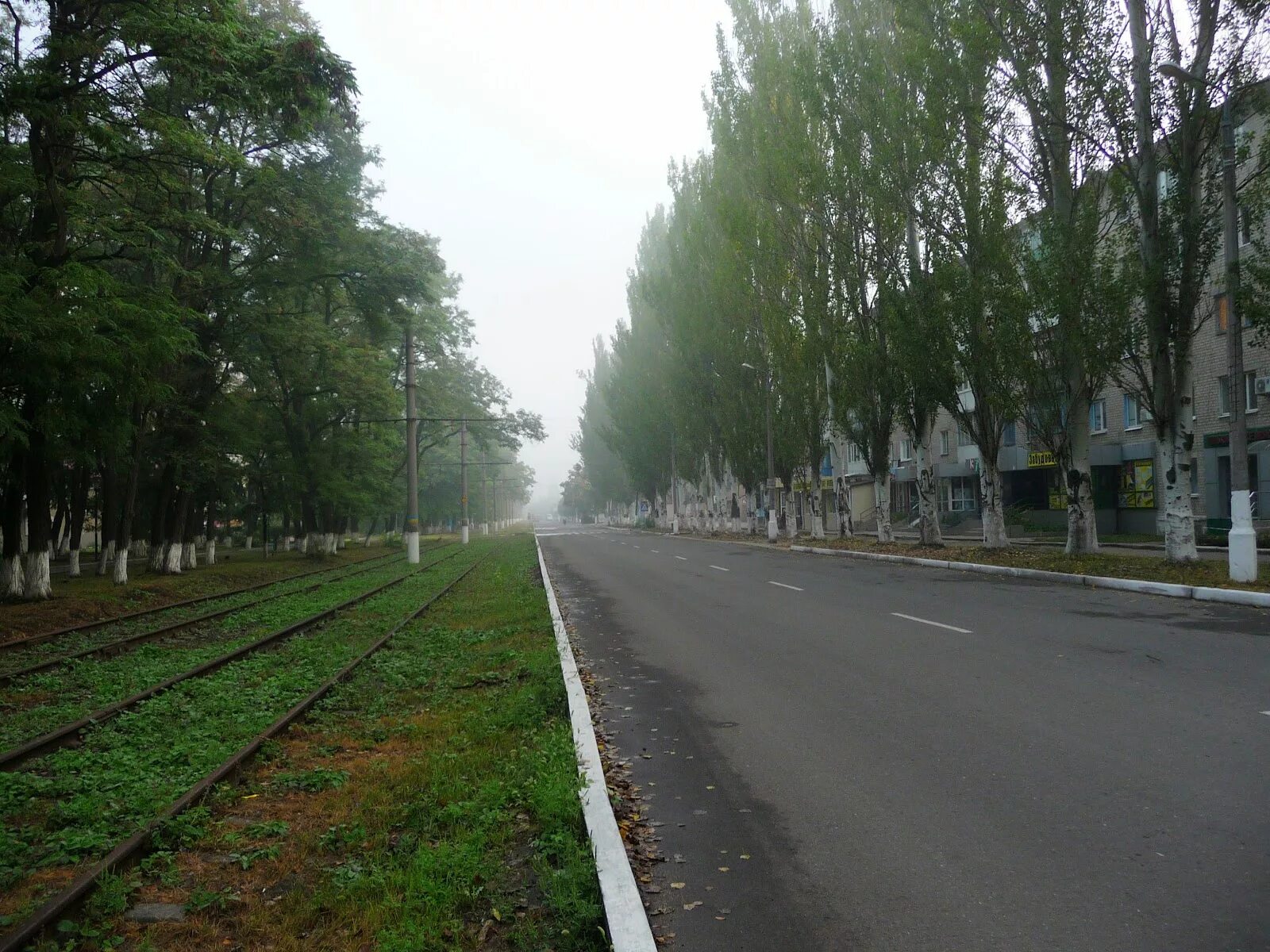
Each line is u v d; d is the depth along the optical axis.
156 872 4.62
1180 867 4.17
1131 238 18.28
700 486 55.91
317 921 4.02
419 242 29.14
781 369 36.44
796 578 21.08
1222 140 15.80
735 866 4.50
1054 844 4.53
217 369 30.09
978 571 21.05
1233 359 15.27
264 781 6.30
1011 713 7.17
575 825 4.90
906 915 3.86
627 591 19.86
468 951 3.70
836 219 28.92
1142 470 34.09
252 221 25.47
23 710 9.02
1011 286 20.55
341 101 16.19
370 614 16.73
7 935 3.78
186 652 12.68
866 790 5.54
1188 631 10.90
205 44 14.45
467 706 8.59
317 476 37.94
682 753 6.66
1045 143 20.02
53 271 14.52
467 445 72.12
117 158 15.83
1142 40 17.50
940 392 24.00
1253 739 6.13
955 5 20.69
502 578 23.75
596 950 3.63
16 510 19.59
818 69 26.00
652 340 59.12
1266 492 27.47
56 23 14.91
